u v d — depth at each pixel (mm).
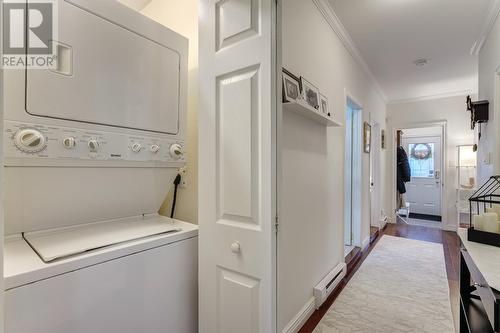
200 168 1163
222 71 1083
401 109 4770
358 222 3334
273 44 960
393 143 4879
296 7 1730
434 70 3406
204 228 1145
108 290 904
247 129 1001
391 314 1855
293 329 1659
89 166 1052
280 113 1000
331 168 2395
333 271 2312
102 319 886
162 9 1854
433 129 5641
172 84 1327
